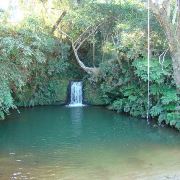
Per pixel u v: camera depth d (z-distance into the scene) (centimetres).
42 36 2008
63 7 2519
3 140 1711
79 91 2630
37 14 2525
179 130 1822
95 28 2467
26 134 1811
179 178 1227
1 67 1689
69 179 1234
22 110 2406
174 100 1855
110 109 2391
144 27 2052
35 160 1428
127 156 1465
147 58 2022
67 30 2628
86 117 2189
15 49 1686
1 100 1692
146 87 2091
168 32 1811
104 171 1304
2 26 1684
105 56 2486
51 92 2608
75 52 2522
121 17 2302
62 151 1539
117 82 2336
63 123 2039
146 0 2227
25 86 2459
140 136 1759
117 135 1783
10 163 1395
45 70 2558
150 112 2030
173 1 2034
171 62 1956
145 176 1252
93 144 1634
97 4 2361
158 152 1511
